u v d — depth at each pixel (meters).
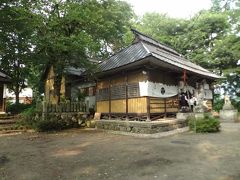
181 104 16.12
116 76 15.98
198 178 5.15
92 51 16.81
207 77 18.67
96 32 17.81
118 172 5.75
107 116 16.61
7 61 17.45
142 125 12.31
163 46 20.23
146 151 8.09
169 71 15.26
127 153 7.86
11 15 11.99
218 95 29.78
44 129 14.19
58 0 15.41
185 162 6.53
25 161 7.03
